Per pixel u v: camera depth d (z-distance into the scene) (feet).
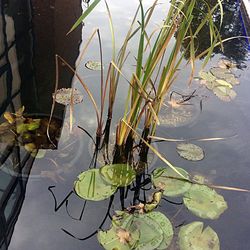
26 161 3.15
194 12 5.97
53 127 3.54
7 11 5.73
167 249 2.48
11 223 2.69
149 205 2.83
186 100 4.12
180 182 3.05
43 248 2.52
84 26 5.49
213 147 3.54
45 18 5.72
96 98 3.99
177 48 2.83
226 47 5.23
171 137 3.59
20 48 5.06
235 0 6.64
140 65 2.80
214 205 2.88
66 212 2.78
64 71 4.48
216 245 2.54
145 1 6.42
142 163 3.25
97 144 3.39
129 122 3.13
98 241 2.57
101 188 2.89
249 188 3.13
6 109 3.79
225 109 4.06
